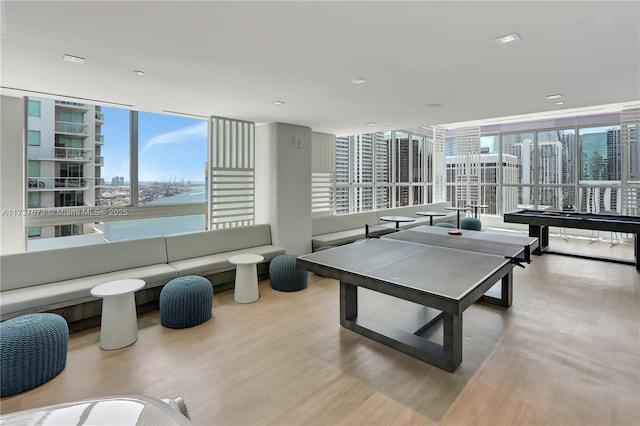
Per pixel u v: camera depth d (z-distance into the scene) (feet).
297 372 8.27
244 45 7.75
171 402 3.19
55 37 7.18
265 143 17.66
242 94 11.93
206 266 13.43
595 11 6.29
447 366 8.26
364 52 8.25
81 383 7.88
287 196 17.60
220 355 9.10
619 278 15.55
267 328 10.75
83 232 13.97
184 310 10.70
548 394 7.32
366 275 8.43
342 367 8.48
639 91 12.10
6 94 11.58
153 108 14.15
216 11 6.18
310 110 14.70
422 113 15.60
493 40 7.59
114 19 6.43
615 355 8.87
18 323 8.02
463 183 32.04
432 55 8.48
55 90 11.20
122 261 12.49
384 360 8.80
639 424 6.40
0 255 10.25
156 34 7.12
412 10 6.22
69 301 10.18
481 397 7.27
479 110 15.12
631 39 7.57
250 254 14.44
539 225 19.58
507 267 9.46
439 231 14.70
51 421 2.47
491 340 9.75
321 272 9.45
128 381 7.95
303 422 6.57
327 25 6.80
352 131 20.89
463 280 7.93
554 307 12.18
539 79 10.57
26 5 5.83
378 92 11.89
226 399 7.28
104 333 9.46
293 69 9.41
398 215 26.63
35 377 7.70
